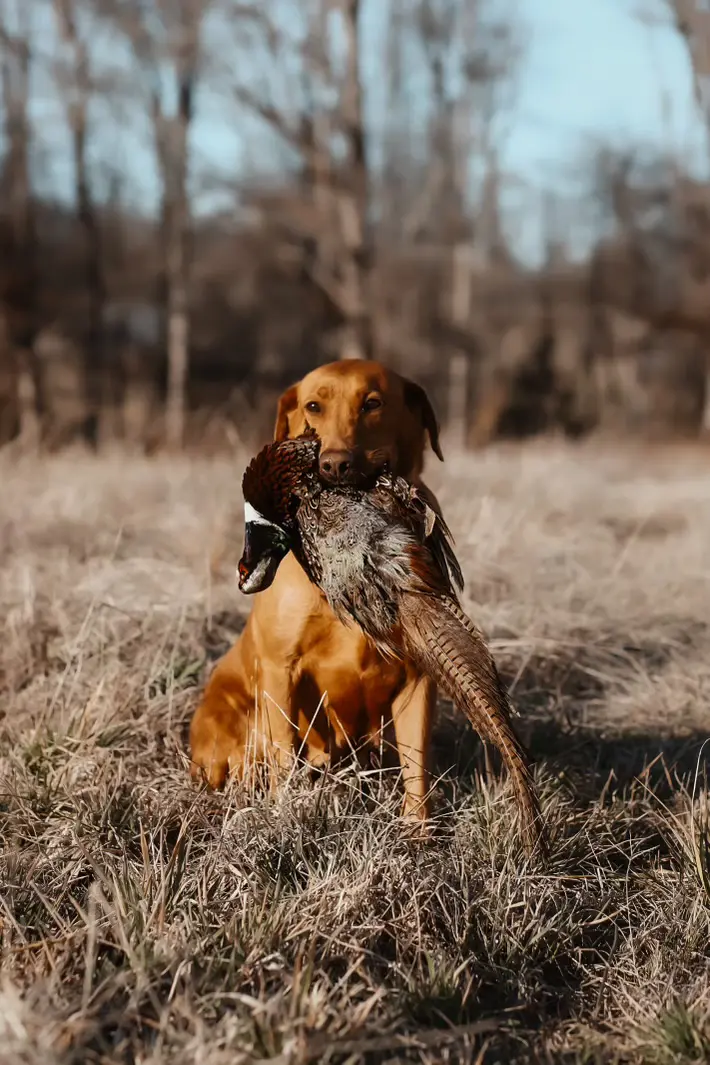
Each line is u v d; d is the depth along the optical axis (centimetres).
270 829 372
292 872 356
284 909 331
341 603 346
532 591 627
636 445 2341
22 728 459
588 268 2995
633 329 2945
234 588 611
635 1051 302
